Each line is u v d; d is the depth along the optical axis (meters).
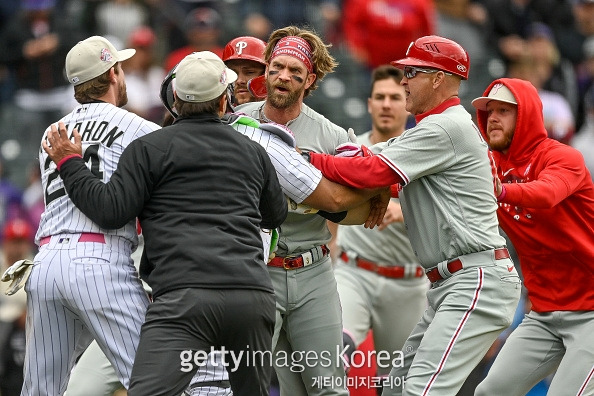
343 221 24.58
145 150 20.92
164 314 20.45
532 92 25.14
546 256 25.03
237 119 23.53
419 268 30.61
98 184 20.86
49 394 21.98
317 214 24.88
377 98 30.53
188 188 20.89
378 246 30.38
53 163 22.03
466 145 23.55
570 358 24.75
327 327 25.02
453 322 23.14
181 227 20.73
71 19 56.06
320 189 23.25
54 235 21.70
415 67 24.09
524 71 53.25
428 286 31.36
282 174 23.08
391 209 29.39
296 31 24.81
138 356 20.45
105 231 21.55
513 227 25.31
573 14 58.78
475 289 23.19
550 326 25.53
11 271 21.70
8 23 56.53
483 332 23.22
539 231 24.92
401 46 50.22
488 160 23.91
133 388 20.22
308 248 24.91
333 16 55.84
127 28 54.44
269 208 21.98
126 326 21.33
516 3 56.66
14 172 52.09
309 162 23.61
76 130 22.03
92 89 22.45
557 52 57.56
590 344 24.61
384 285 30.48
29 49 53.41
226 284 20.53
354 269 30.77
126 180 20.73
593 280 24.75
